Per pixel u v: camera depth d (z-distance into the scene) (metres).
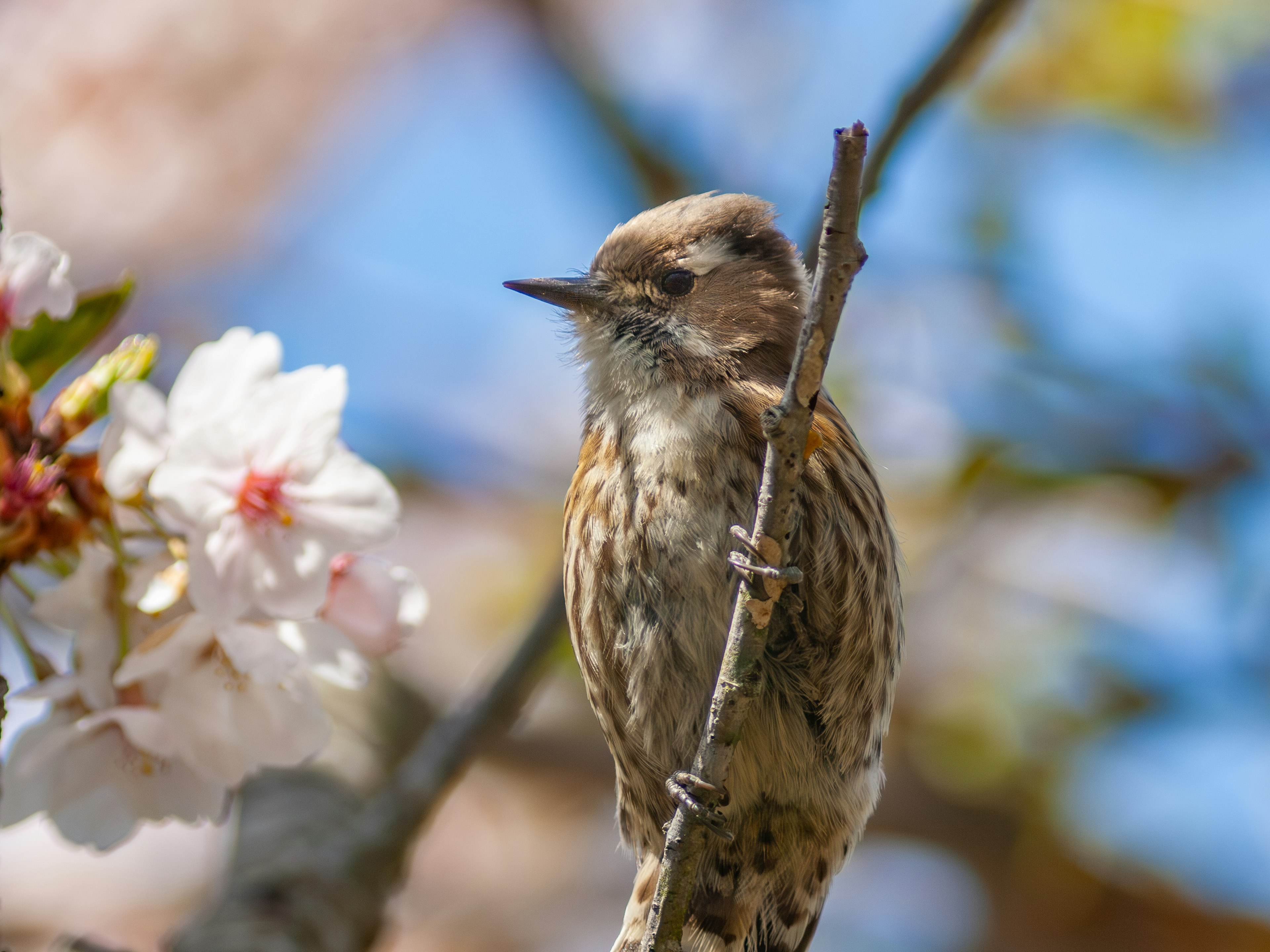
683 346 6.84
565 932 12.31
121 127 13.00
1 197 4.80
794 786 6.23
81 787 4.64
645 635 6.23
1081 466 10.66
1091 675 10.62
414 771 8.12
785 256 7.30
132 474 4.41
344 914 7.41
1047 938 11.25
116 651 4.50
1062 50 11.52
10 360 4.84
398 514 4.57
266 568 4.47
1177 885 11.04
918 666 10.98
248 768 4.59
